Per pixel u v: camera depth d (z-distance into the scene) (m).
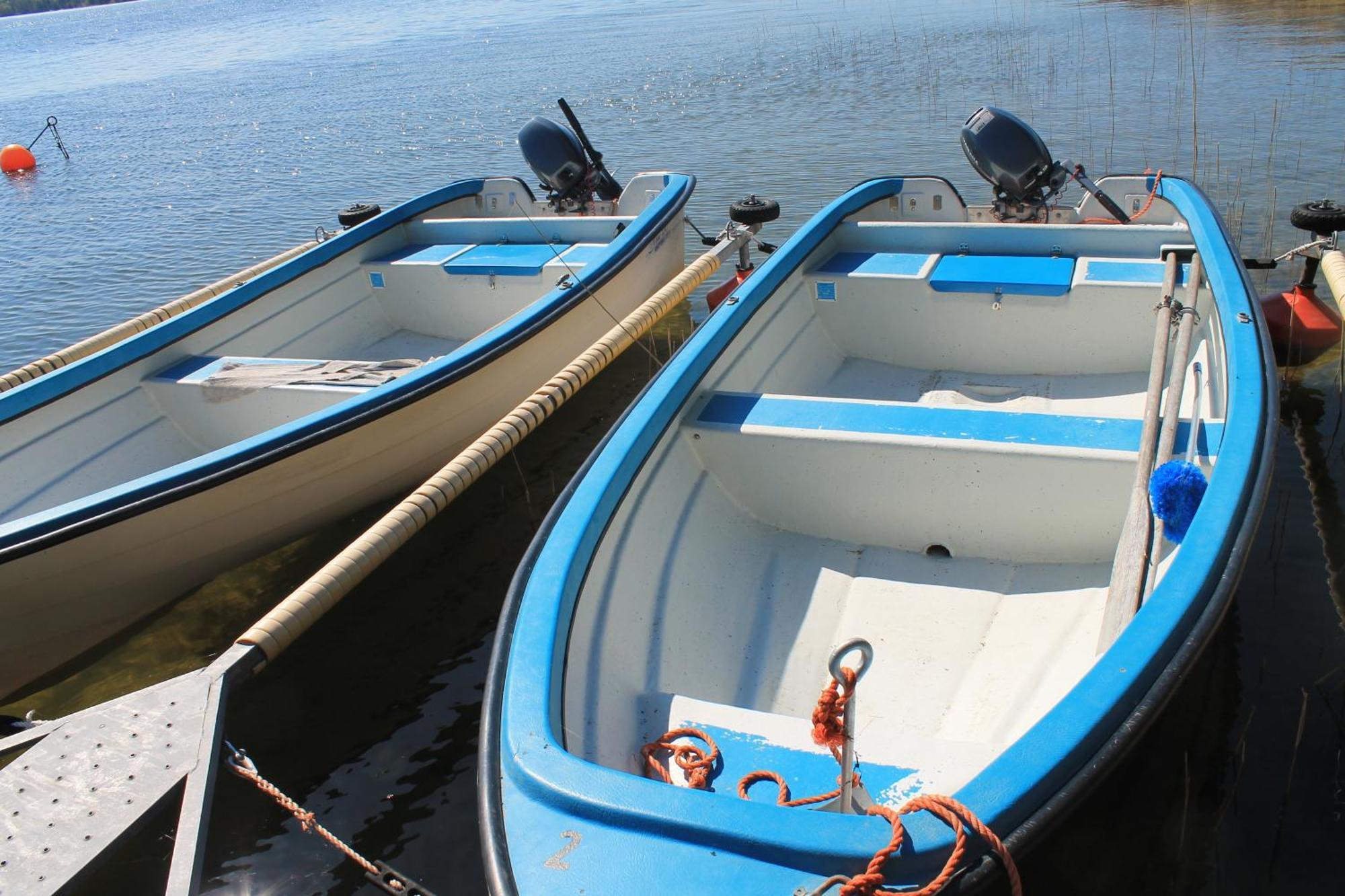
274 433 4.39
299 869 3.58
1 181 16.61
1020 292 5.16
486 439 4.58
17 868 2.76
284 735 4.18
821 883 1.91
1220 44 15.37
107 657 4.63
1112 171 10.08
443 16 44.12
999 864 1.93
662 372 4.09
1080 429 3.70
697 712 2.99
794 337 5.32
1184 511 2.86
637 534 3.54
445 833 3.69
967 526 3.91
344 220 7.76
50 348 9.09
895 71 16.73
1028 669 3.37
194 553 4.37
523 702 2.41
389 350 6.75
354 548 3.84
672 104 16.33
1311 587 4.37
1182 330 3.98
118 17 81.94
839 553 4.07
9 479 4.68
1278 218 8.44
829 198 10.62
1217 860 3.17
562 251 6.62
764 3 31.69
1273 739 3.62
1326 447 5.45
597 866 2.00
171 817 3.79
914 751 2.73
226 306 5.79
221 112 22.05
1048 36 18.09
